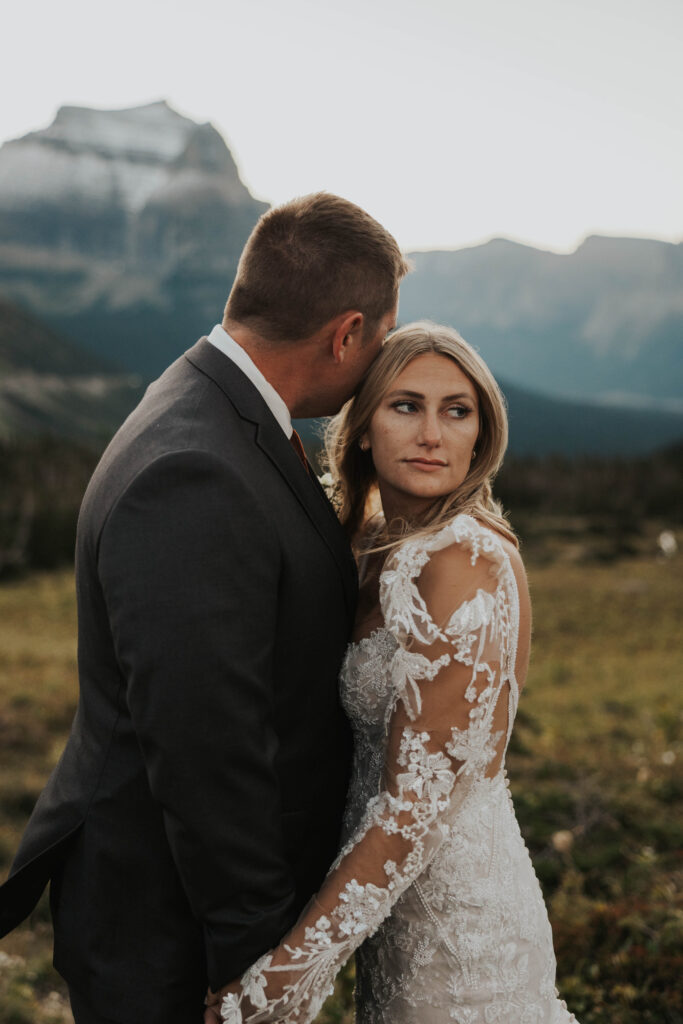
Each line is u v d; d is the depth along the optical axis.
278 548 1.54
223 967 1.49
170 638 1.40
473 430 1.75
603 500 66.62
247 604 1.47
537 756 8.81
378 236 1.64
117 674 1.63
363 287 1.63
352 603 1.78
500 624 1.60
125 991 1.62
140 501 1.45
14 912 1.73
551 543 50.53
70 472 64.00
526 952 1.78
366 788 1.79
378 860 1.54
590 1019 2.92
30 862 1.68
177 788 1.43
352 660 1.76
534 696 14.32
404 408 1.73
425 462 1.71
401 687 1.57
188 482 1.45
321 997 1.55
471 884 1.70
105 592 1.47
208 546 1.43
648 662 19.36
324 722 1.74
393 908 1.74
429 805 1.55
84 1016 1.68
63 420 166.62
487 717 1.59
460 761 1.58
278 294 1.61
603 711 12.62
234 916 1.48
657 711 11.53
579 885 4.55
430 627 1.57
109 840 1.62
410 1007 1.72
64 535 42.41
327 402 1.80
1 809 6.66
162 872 1.61
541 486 71.56
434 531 1.66
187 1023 1.65
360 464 2.05
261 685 1.49
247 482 1.51
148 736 1.42
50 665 15.98
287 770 1.67
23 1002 3.51
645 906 3.78
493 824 1.74
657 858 4.92
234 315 1.69
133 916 1.63
